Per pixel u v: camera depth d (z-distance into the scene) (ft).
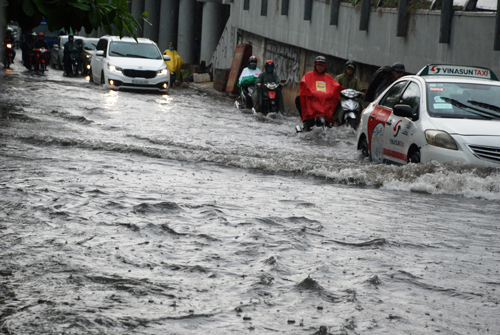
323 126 53.67
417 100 35.73
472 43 50.31
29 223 18.71
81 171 29.19
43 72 124.57
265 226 19.95
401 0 60.18
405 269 15.84
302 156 41.04
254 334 11.05
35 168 29.37
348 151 45.50
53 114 55.21
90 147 38.14
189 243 17.39
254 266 15.42
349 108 56.49
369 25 68.33
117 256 15.71
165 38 165.89
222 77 114.52
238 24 123.65
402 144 35.35
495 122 33.58
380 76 54.80
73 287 13.14
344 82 61.11
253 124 60.75
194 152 37.14
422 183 30.25
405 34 60.44
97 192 24.17
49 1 14.80
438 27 54.95
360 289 13.92
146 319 11.50
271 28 103.35
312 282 14.05
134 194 24.32
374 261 16.46
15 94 72.33
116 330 10.90
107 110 63.00
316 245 17.89
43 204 21.39
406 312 12.60
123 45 102.17
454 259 17.19
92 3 15.30
